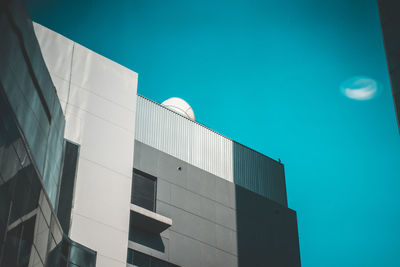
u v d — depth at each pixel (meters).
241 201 54.66
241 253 51.28
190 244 48.12
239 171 57.31
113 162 44.38
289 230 56.84
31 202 31.52
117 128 46.44
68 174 40.97
